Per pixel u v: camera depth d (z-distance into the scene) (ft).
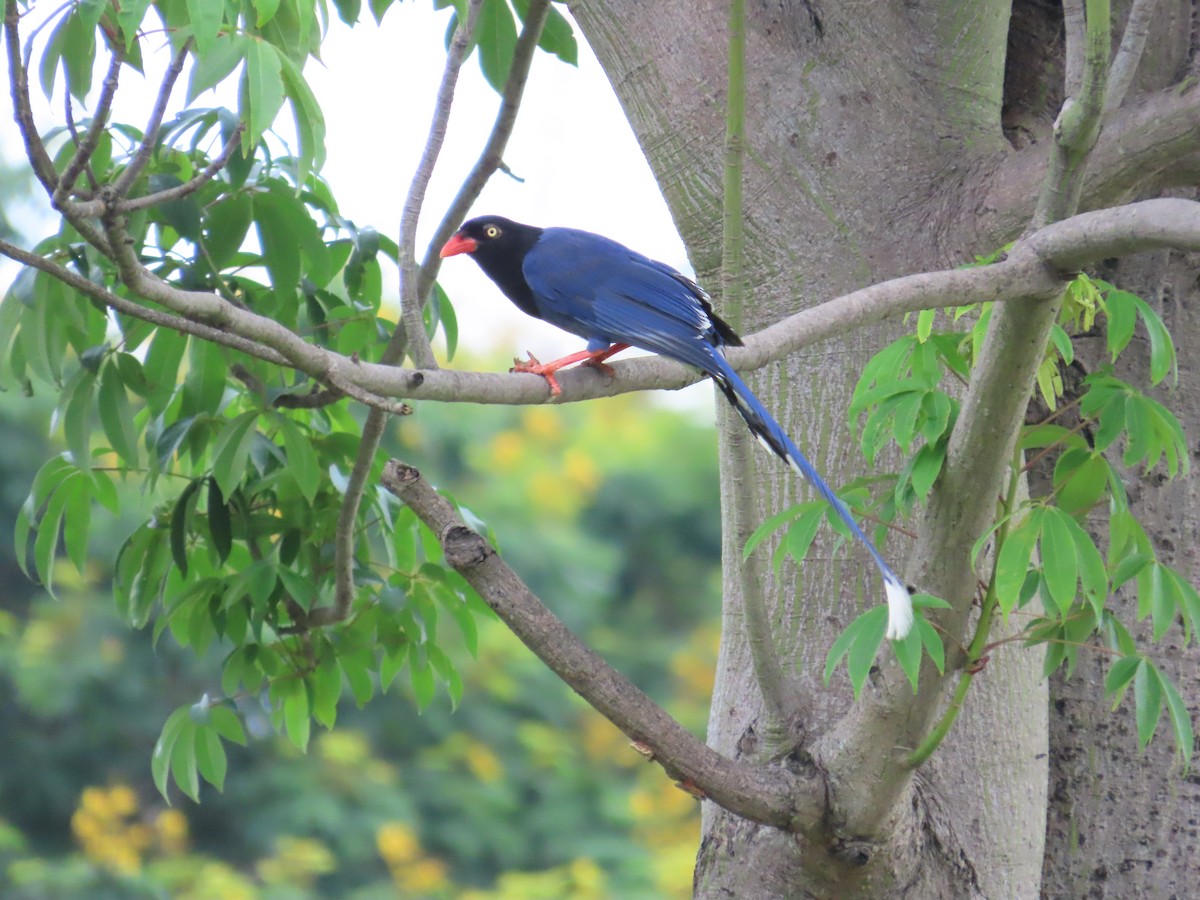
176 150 31.40
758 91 33.58
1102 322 33.99
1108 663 33.27
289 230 31.19
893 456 30.68
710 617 115.75
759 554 31.37
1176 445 25.31
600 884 92.63
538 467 110.83
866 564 30.35
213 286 31.42
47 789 90.74
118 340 33.30
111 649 93.20
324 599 36.68
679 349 30.63
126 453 31.42
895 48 33.32
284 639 36.09
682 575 117.39
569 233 37.24
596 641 109.91
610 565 106.83
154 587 34.65
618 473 118.21
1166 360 24.77
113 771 92.53
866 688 25.96
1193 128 28.37
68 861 88.02
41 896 83.92
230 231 30.91
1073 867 33.35
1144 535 25.39
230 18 23.16
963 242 31.35
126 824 92.79
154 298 19.90
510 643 101.91
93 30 24.85
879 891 27.89
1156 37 33.37
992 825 29.19
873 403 26.03
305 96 23.39
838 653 23.72
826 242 32.35
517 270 38.68
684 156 34.22
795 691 28.86
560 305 35.81
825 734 27.40
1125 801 33.06
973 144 32.60
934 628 24.48
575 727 103.55
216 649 93.25
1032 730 30.09
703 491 119.55
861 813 26.45
